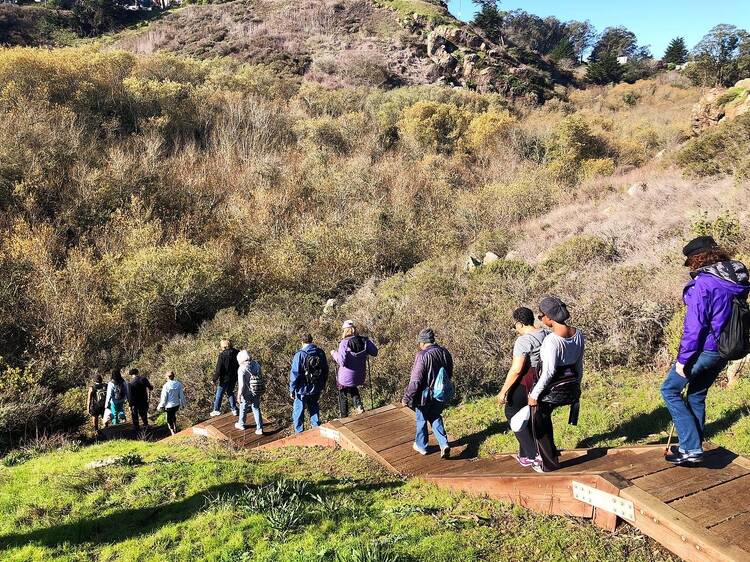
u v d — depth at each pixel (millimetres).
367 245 21375
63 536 4473
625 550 3359
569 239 14992
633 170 27922
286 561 3641
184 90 33969
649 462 3855
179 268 18500
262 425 8578
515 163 32781
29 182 21359
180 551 4012
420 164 31969
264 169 28125
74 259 18688
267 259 20859
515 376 4289
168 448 7102
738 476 3545
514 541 3639
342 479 5211
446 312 11828
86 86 30016
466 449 5801
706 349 3457
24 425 10555
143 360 15133
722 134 18719
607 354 8211
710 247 3525
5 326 16328
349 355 7477
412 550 3555
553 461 4195
